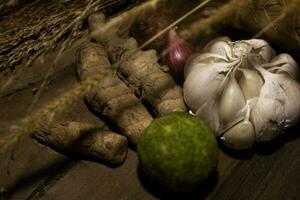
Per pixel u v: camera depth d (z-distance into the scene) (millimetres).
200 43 365
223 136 298
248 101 293
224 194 292
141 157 269
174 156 258
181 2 385
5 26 325
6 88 343
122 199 292
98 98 309
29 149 311
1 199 291
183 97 316
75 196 294
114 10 380
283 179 297
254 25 331
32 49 347
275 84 292
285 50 341
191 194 292
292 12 284
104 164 305
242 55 293
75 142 294
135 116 302
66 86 345
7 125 325
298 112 298
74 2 334
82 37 365
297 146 311
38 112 284
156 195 292
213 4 345
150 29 342
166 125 266
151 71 319
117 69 331
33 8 321
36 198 293
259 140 302
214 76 296
